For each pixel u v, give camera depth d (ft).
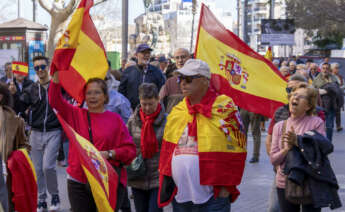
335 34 145.28
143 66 30.17
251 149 42.24
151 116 18.11
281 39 82.58
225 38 24.00
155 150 18.11
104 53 17.56
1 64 57.98
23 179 20.17
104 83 16.17
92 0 14.49
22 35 63.46
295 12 140.36
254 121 36.45
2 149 19.86
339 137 50.14
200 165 14.07
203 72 14.28
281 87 24.20
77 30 14.33
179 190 14.61
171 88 26.03
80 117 16.03
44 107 24.06
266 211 24.09
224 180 13.97
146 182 18.11
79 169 15.48
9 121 20.06
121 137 16.34
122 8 58.59
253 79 24.13
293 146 15.98
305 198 15.79
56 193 24.31
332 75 46.16
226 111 14.15
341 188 28.66
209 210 14.34
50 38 61.16
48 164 23.91
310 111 16.81
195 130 14.37
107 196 14.64
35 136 24.26
